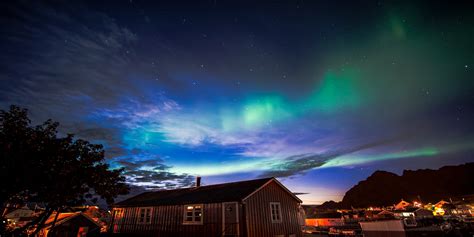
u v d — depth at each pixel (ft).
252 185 61.82
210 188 73.72
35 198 29.84
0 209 27.17
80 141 33.32
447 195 579.07
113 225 78.48
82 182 32.35
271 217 59.26
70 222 82.17
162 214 65.26
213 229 54.08
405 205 282.36
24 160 27.61
